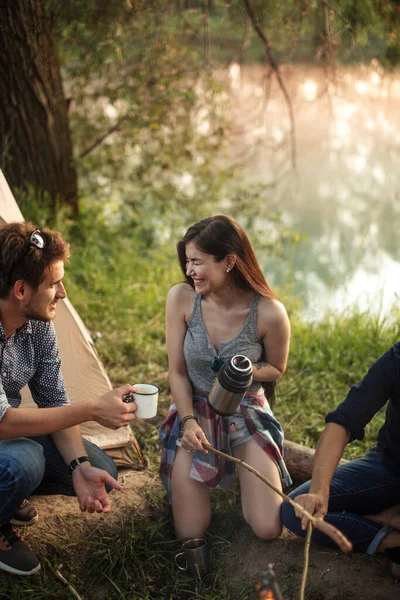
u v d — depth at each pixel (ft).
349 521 9.57
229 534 10.69
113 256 22.15
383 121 35.86
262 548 10.16
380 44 20.42
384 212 32.35
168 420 10.82
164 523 10.80
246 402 10.50
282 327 10.37
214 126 25.22
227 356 10.36
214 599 9.50
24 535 9.93
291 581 9.49
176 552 10.36
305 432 13.61
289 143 35.88
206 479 10.16
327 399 14.97
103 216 24.25
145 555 10.28
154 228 24.66
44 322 9.19
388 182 36.01
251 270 10.26
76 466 9.27
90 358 12.03
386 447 9.72
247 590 9.54
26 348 9.29
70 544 10.02
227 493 11.48
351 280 25.13
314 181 35.86
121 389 9.05
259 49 23.91
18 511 9.91
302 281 25.11
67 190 21.95
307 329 18.43
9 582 9.20
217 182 25.72
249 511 10.19
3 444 8.84
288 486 11.71
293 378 15.78
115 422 8.87
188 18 21.81
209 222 10.11
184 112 25.09
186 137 24.68
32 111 20.26
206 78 22.93
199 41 23.63
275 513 10.04
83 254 20.70
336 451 9.11
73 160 22.12
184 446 9.84
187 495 10.30
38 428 8.65
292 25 20.12
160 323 18.37
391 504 9.76
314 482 8.86
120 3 20.65
